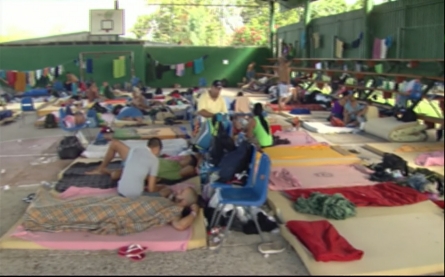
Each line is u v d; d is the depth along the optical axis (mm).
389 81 12797
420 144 8852
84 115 11281
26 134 11023
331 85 15422
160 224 4879
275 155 7832
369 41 14523
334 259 4125
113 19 23375
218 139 6570
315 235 4539
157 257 4461
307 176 6723
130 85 20641
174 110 12891
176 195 5430
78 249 4586
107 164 6883
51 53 21406
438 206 5461
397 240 4570
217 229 4883
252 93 19812
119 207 4918
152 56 22641
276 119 11867
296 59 19297
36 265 4316
